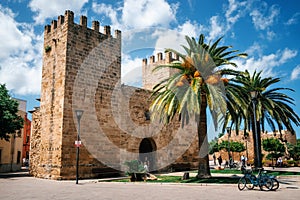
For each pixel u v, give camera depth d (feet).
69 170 74.33
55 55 83.35
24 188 54.44
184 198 40.68
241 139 187.83
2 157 123.34
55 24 87.40
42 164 79.97
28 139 173.37
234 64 65.31
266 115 95.04
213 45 69.72
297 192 47.32
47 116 81.66
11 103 96.63
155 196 42.98
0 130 93.71
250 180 51.26
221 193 46.24
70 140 76.02
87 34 84.89
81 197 42.22
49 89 83.05
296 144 177.78
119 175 84.79
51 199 40.24
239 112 80.59
